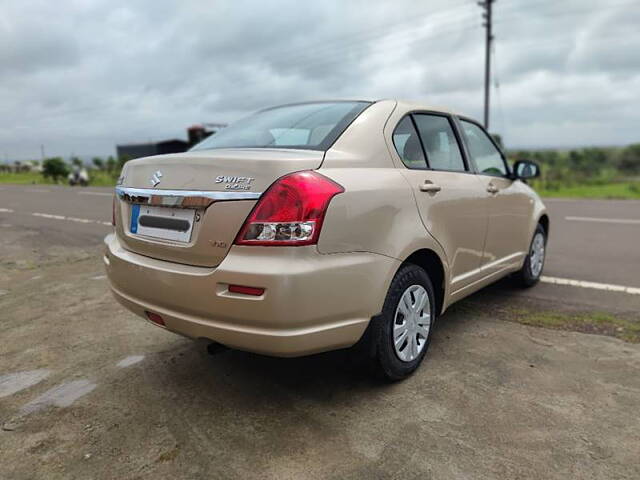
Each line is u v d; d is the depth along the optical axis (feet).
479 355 10.37
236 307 7.03
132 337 11.67
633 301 13.99
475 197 11.03
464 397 8.62
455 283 10.59
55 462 6.99
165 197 7.94
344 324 7.57
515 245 13.70
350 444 7.30
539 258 15.83
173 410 8.34
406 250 8.52
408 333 9.14
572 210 37.70
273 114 10.90
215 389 9.05
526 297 14.46
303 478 6.56
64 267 19.13
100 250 22.67
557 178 72.49
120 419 8.09
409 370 9.25
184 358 10.43
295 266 6.85
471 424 7.78
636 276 16.96
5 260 20.38
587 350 10.55
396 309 8.67
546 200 47.93
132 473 6.73
